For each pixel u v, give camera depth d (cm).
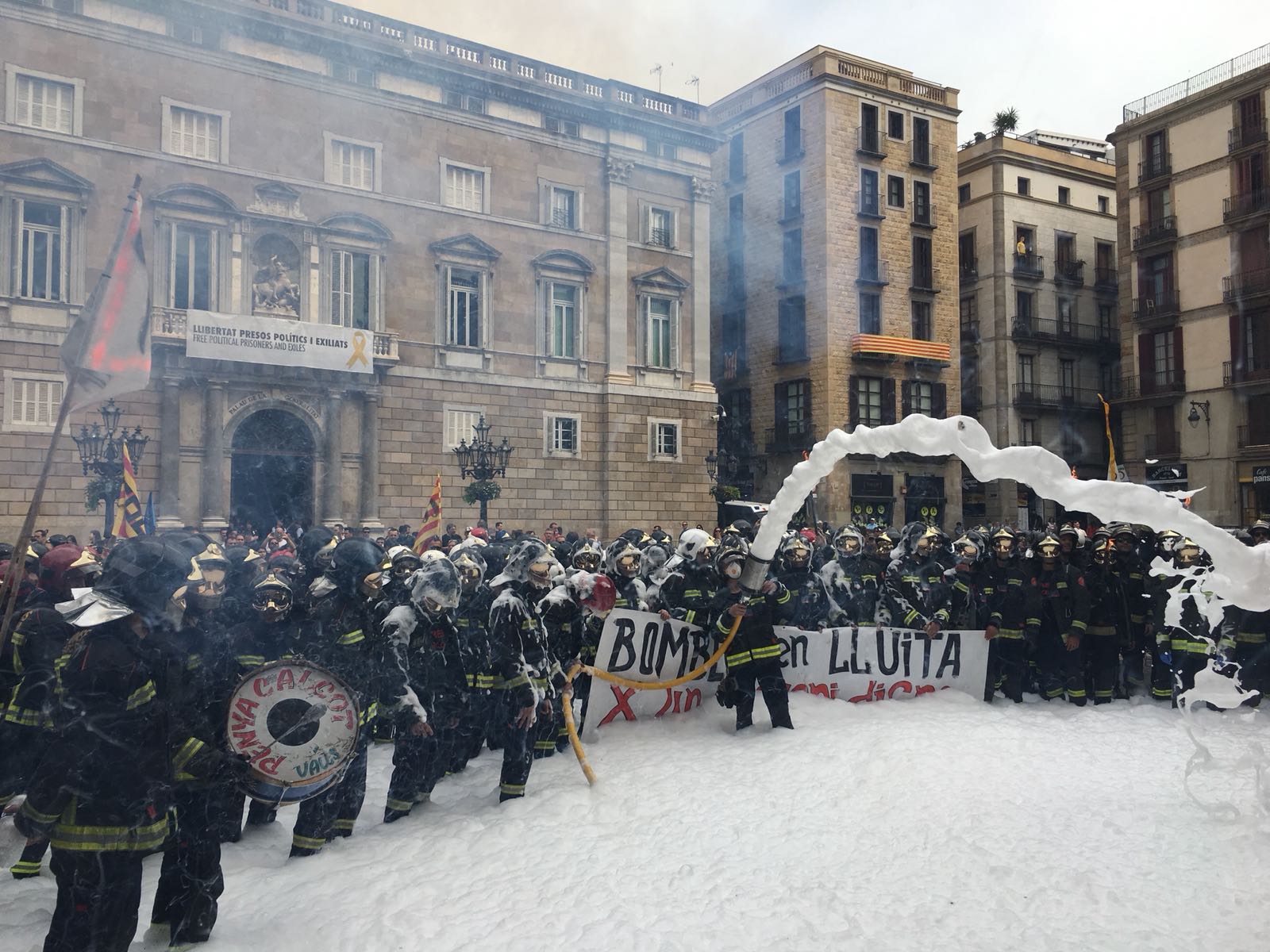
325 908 416
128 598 340
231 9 2291
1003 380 3709
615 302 2902
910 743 652
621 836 500
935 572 881
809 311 3253
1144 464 3484
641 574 877
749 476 3438
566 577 671
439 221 2614
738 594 730
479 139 2684
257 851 512
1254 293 3142
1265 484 3112
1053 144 4269
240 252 2320
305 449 2448
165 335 2173
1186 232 3344
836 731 698
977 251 3834
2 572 576
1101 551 910
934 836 482
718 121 3612
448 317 2628
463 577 677
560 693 620
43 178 2095
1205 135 3281
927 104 3419
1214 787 562
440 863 468
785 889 425
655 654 767
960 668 859
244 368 2295
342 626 513
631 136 2945
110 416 2084
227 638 487
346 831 524
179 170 2250
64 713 335
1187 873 431
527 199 2761
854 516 3117
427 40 2611
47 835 334
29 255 2103
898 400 3325
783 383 3341
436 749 577
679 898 418
